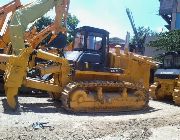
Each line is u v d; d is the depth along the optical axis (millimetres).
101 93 12672
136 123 10141
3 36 16188
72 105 12078
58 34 17094
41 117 10586
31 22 14109
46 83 12703
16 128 8719
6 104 12461
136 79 14141
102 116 11547
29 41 17125
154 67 14867
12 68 11734
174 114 12359
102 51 13406
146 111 13242
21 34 13773
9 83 11594
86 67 12961
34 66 12562
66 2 16297
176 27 38250
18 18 13875
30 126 9031
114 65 13789
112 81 13281
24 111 11531
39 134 8172
